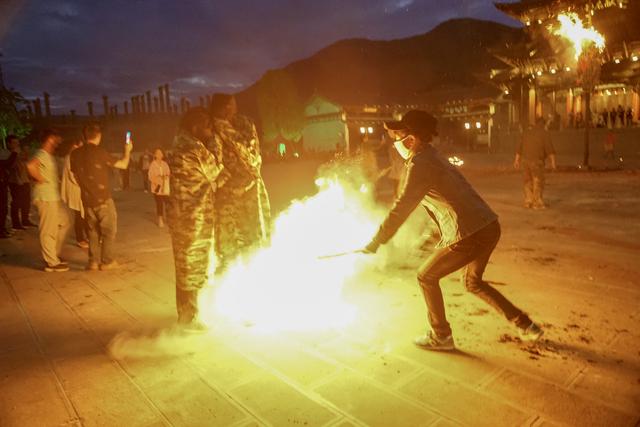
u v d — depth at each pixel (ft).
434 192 10.57
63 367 11.28
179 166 12.21
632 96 104.53
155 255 22.85
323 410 9.11
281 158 129.08
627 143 93.25
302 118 154.30
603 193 38.63
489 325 12.82
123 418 9.12
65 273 19.85
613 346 11.37
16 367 11.35
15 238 28.40
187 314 12.82
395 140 11.26
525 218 28.63
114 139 236.43
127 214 38.04
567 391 9.46
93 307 15.49
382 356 11.25
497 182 50.70
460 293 15.43
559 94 123.13
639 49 91.66
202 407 9.39
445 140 149.38
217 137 13.08
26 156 32.04
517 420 8.56
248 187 14.05
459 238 10.37
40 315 14.87
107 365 11.32
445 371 10.41
